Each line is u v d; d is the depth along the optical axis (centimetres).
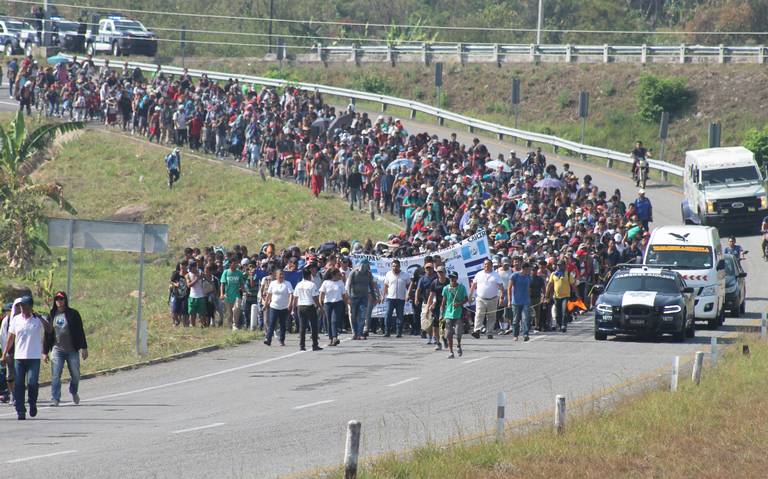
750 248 14275
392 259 9794
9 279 13088
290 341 9056
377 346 8694
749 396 6091
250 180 16500
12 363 5909
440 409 5862
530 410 5769
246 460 4566
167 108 18188
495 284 9131
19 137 13950
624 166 19662
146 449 4819
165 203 16262
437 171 13712
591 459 4591
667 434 5128
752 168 15100
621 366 7400
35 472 4309
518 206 12744
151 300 12381
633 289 9050
